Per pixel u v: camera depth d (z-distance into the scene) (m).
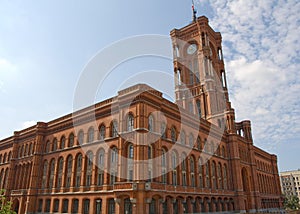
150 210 33.62
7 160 61.09
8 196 54.59
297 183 165.00
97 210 37.56
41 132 53.62
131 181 34.75
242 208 55.25
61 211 42.84
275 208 81.19
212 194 48.69
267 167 86.12
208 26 81.19
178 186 39.81
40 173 51.09
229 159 60.22
